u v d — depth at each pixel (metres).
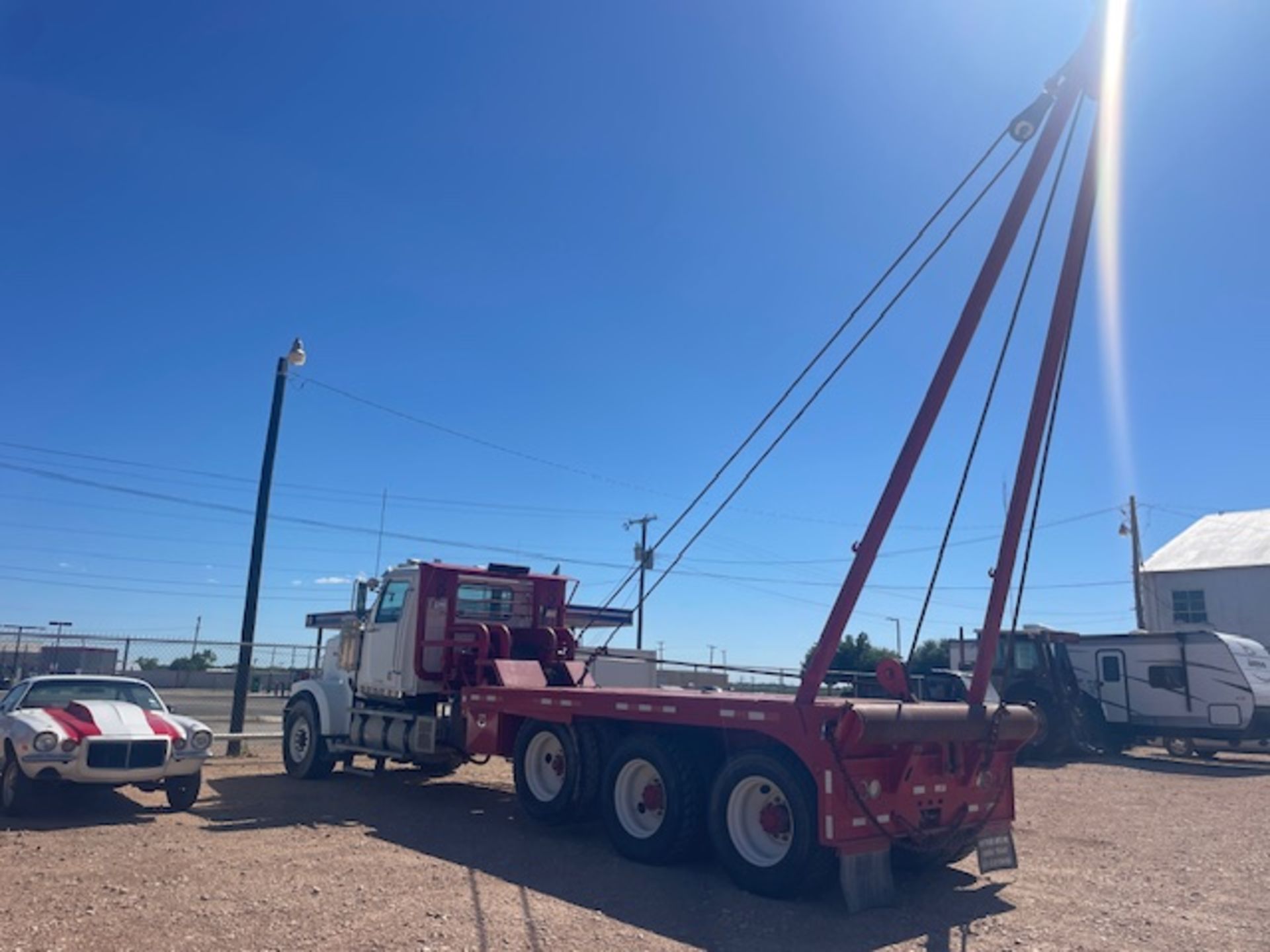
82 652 27.31
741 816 8.47
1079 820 12.81
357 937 6.45
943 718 8.46
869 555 8.52
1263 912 8.04
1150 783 17.75
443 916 7.07
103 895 7.32
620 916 7.35
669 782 9.05
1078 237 9.30
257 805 12.03
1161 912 7.99
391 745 13.21
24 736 10.48
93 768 10.55
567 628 13.99
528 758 11.01
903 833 8.21
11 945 6.07
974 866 9.70
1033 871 9.52
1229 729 22.62
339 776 15.15
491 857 9.27
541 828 10.97
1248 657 23.14
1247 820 13.18
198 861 8.60
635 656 19.20
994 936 7.19
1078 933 7.31
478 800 13.05
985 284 8.96
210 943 6.23
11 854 8.68
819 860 7.86
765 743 8.55
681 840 8.95
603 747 10.26
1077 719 22.94
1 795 10.88
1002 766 9.34
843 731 7.80
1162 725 23.50
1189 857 10.40
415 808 12.16
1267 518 41.31
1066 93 9.23
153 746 10.98
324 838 9.96
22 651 25.95
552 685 12.95
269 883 7.88
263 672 30.42
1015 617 9.38
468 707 12.12
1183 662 23.39
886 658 9.54
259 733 18.25
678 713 9.07
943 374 8.82
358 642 14.27
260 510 19.20
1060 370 9.36
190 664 35.62
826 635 8.38
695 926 7.19
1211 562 39.44
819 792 7.82
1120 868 9.73
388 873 8.38
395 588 13.78
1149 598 40.25
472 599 13.66
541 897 7.78
